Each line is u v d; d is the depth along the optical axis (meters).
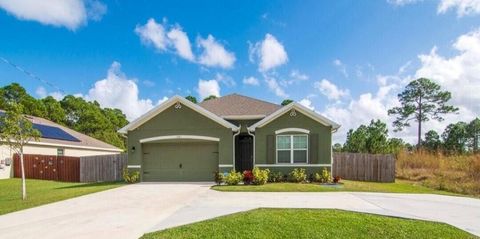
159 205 10.24
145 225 7.73
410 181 20.19
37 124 26.73
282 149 17.30
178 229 7.29
